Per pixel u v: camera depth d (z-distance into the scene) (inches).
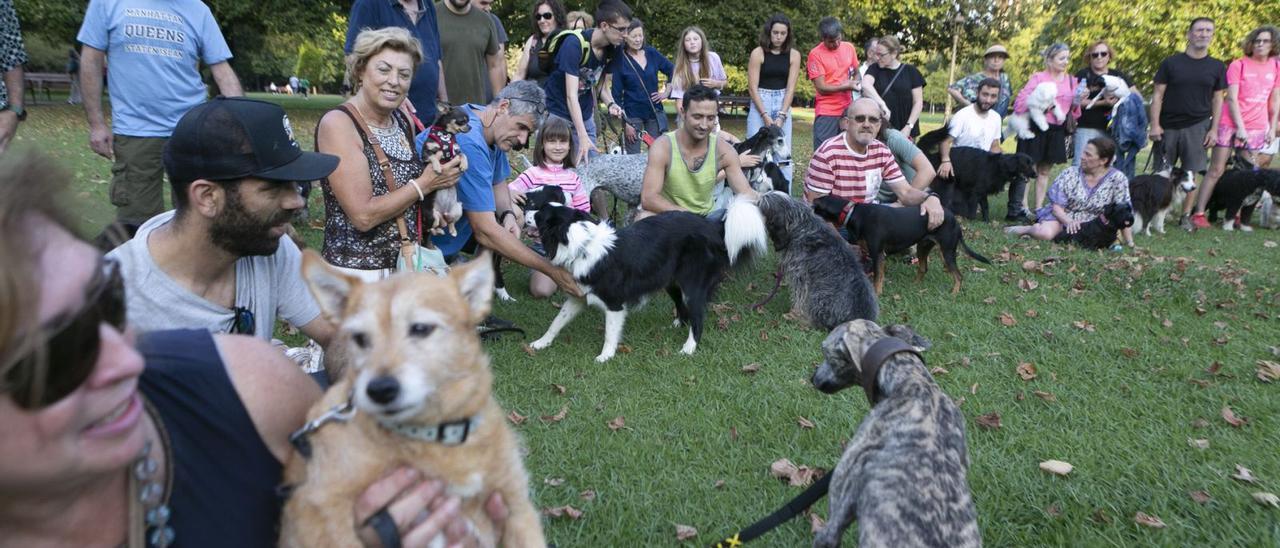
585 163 271.3
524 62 343.3
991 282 252.8
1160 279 251.3
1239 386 164.7
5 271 31.6
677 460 133.3
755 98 359.3
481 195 168.2
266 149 76.6
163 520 45.3
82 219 38.7
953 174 383.2
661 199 220.2
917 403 86.7
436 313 59.4
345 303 63.8
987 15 1238.3
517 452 65.7
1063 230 328.8
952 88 415.5
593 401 157.4
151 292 79.8
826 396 158.1
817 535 91.4
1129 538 111.9
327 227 144.7
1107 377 171.5
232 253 81.8
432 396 56.4
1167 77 377.7
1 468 34.9
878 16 1175.0
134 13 183.2
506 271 259.6
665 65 340.2
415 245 145.1
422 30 209.2
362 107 140.8
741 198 206.5
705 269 193.6
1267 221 394.0
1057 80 395.5
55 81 1141.7
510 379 169.0
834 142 255.4
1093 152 316.5
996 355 184.9
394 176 142.9
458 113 146.2
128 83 187.0
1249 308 227.0
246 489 51.5
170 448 47.1
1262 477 126.1
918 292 243.9
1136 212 359.6
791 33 358.0
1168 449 136.0
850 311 199.8
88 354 35.3
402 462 56.0
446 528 55.9
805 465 130.3
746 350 191.0
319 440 54.3
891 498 79.2
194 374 50.1
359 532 53.6
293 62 1946.4
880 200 285.0
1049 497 122.1
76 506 41.5
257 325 89.7
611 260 177.3
